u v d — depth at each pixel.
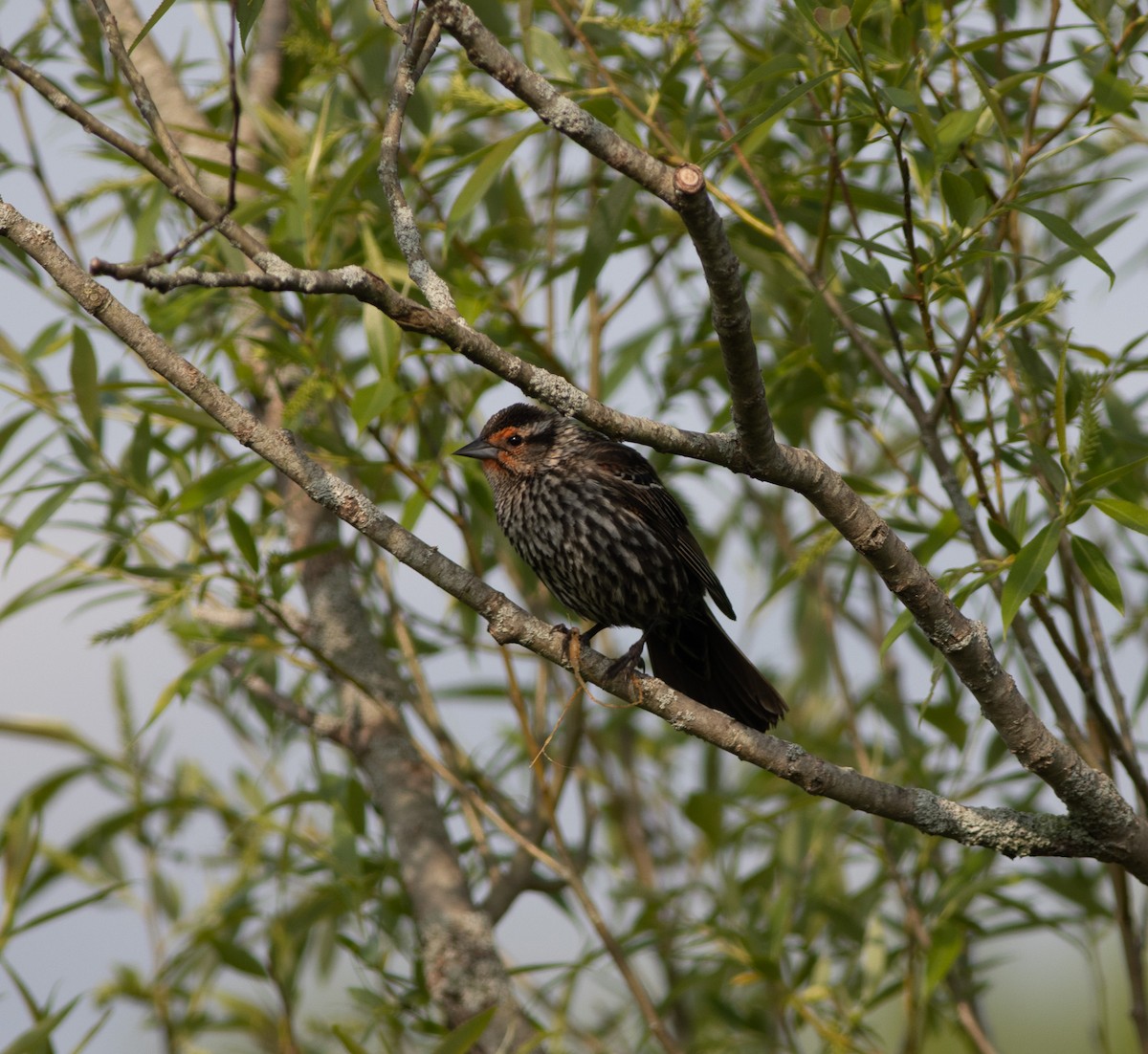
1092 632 7.71
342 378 8.94
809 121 6.69
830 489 5.79
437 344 9.68
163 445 8.67
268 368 9.11
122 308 5.65
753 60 8.91
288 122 9.09
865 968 8.73
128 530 8.81
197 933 8.98
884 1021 10.32
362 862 9.13
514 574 10.90
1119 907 7.82
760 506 11.49
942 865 9.52
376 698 8.38
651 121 8.12
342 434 9.47
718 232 5.01
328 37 8.78
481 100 7.82
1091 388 6.36
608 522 9.32
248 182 8.29
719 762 11.38
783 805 10.34
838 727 11.02
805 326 9.35
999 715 6.02
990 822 6.23
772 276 9.44
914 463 9.14
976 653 5.93
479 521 10.38
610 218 7.86
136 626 7.50
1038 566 5.97
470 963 8.16
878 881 9.53
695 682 9.51
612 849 11.13
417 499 8.70
